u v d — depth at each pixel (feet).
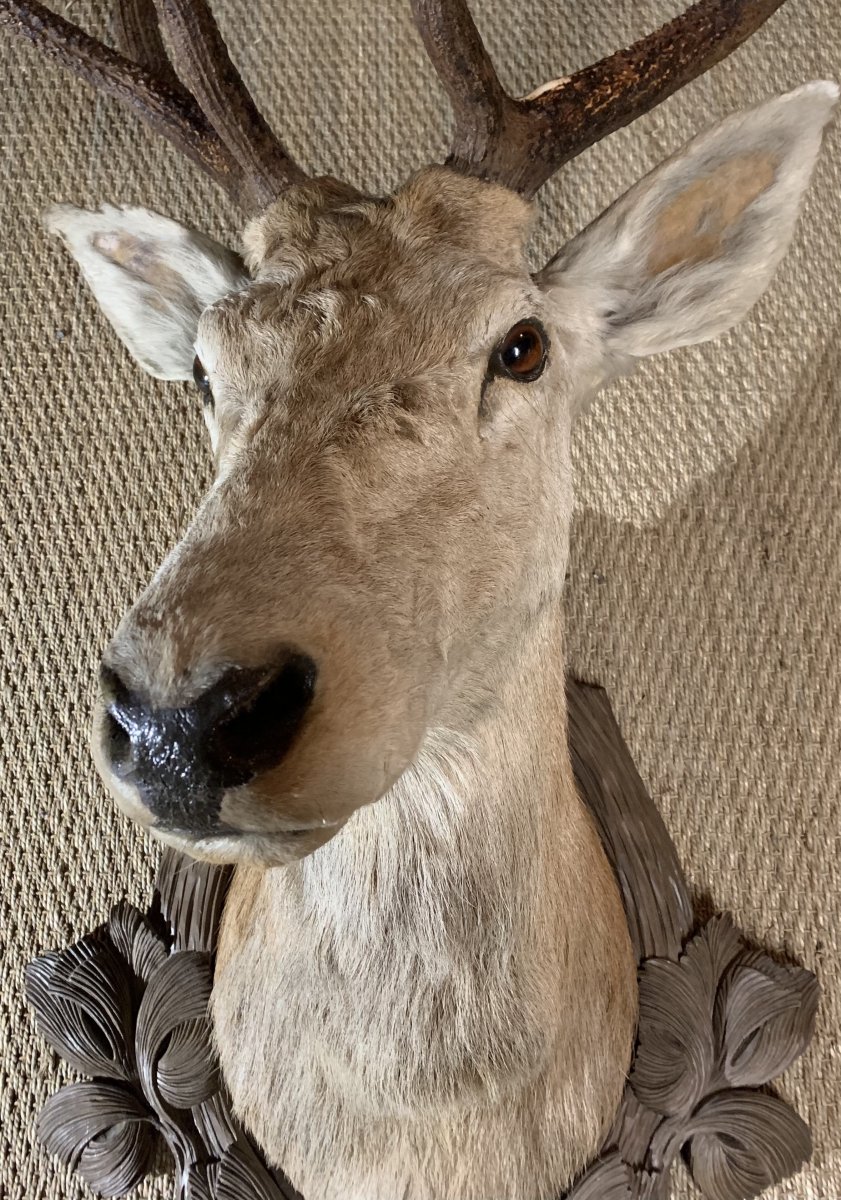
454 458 1.99
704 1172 3.03
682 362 3.75
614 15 3.89
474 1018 2.37
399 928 2.31
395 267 2.05
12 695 3.65
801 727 3.52
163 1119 2.99
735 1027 3.11
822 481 3.66
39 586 3.71
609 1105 2.85
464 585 2.02
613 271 2.49
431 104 3.90
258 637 1.59
